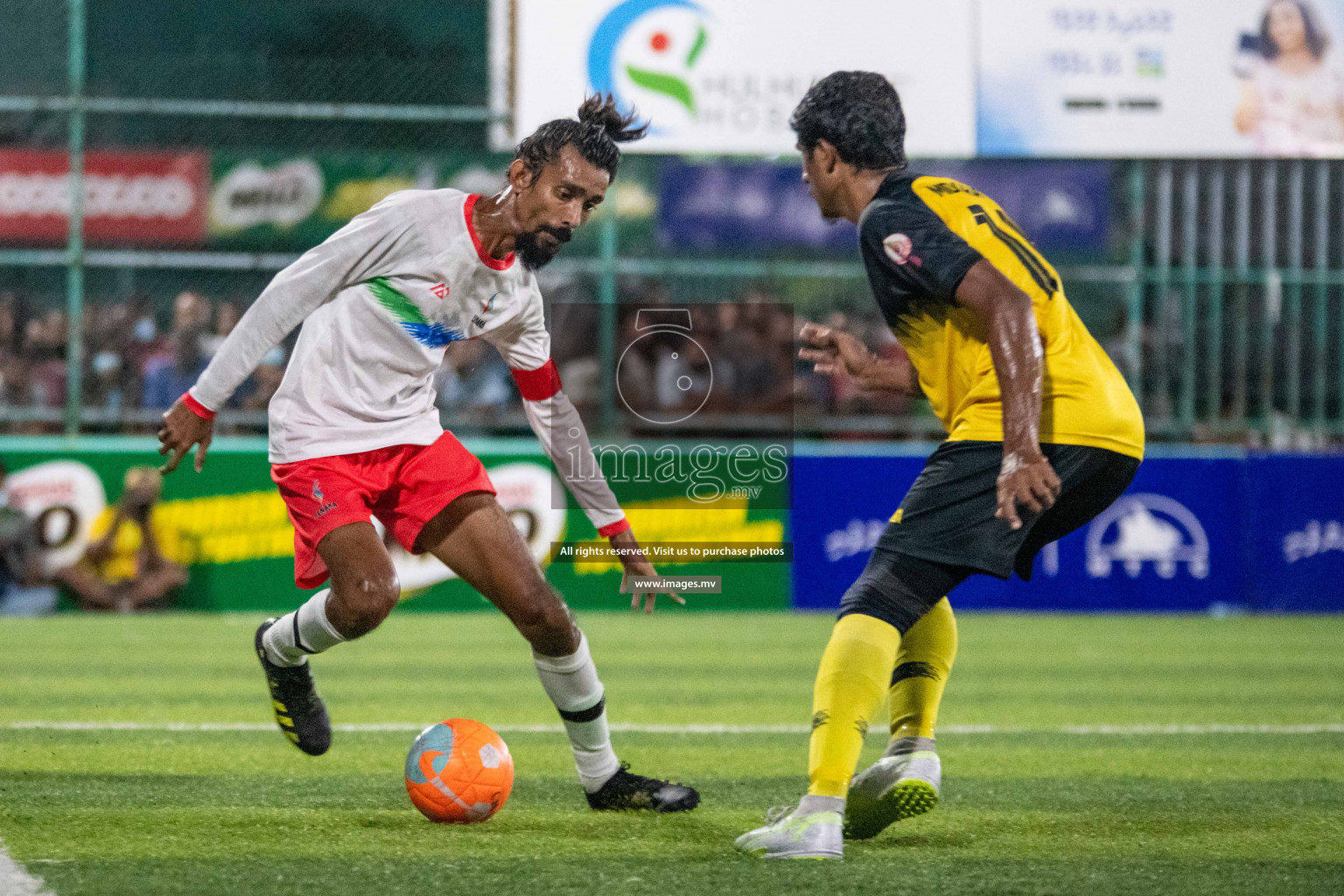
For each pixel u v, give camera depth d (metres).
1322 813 13.28
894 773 11.28
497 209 11.88
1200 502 37.56
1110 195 37.53
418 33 50.31
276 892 9.61
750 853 10.78
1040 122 36.03
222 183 34.84
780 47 35.34
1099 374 11.32
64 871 10.19
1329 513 37.47
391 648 28.67
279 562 34.25
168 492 33.97
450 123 40.31
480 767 12.09
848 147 11.40
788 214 36.34
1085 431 11.09
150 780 14.27
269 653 13.19
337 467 12.16
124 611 33.75
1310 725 19.92
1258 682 24.95
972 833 12.17
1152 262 37.19
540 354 12.86
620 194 36.12
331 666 25.84
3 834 11.49
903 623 10.92
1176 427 37.56
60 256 33.72
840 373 13.40
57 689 22.08
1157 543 37.56
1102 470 11.17
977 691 23.48
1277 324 37.41
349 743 17.11
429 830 11.85
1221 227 37.09
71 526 33.62
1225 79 36.22
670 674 25.30
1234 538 37.59
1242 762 16.56
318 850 11.02
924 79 35.81
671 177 35.97
